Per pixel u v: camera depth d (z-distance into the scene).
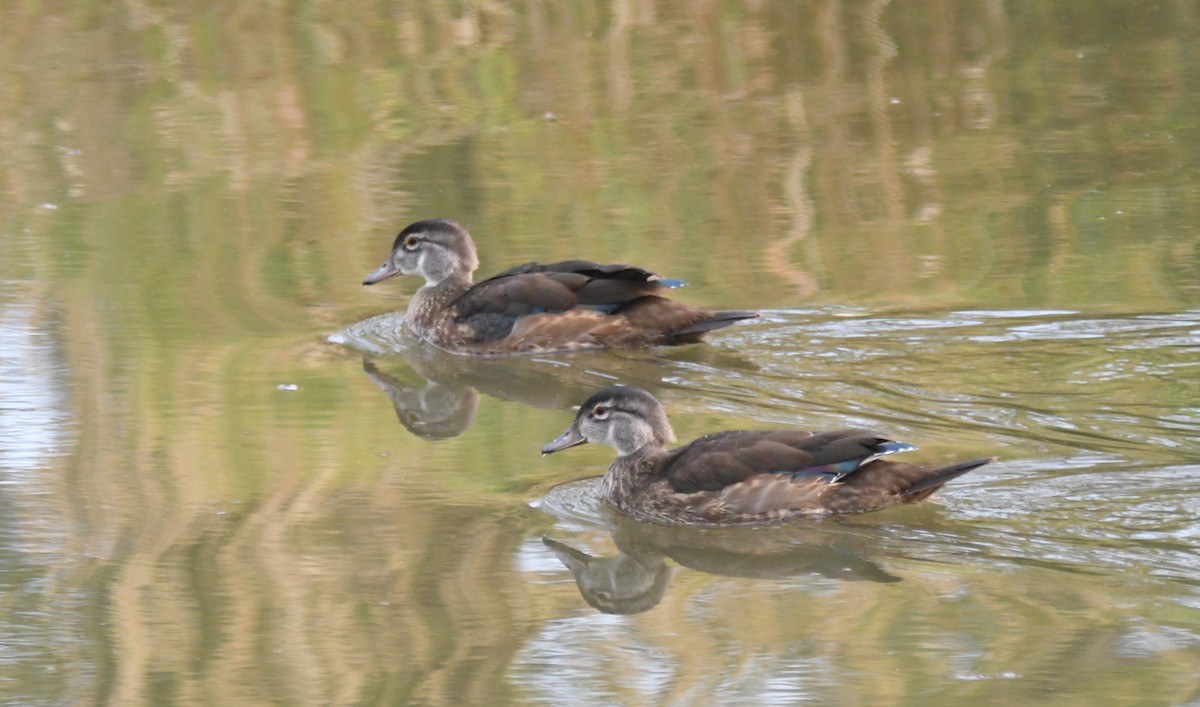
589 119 25.42
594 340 17.11
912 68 27.83
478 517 12.96
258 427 14.93
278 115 25.72
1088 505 12.43
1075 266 18.58
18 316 17.75
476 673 10.33
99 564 11.91
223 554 12.11
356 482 13.65
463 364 17.14
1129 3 30.89
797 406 14.88
